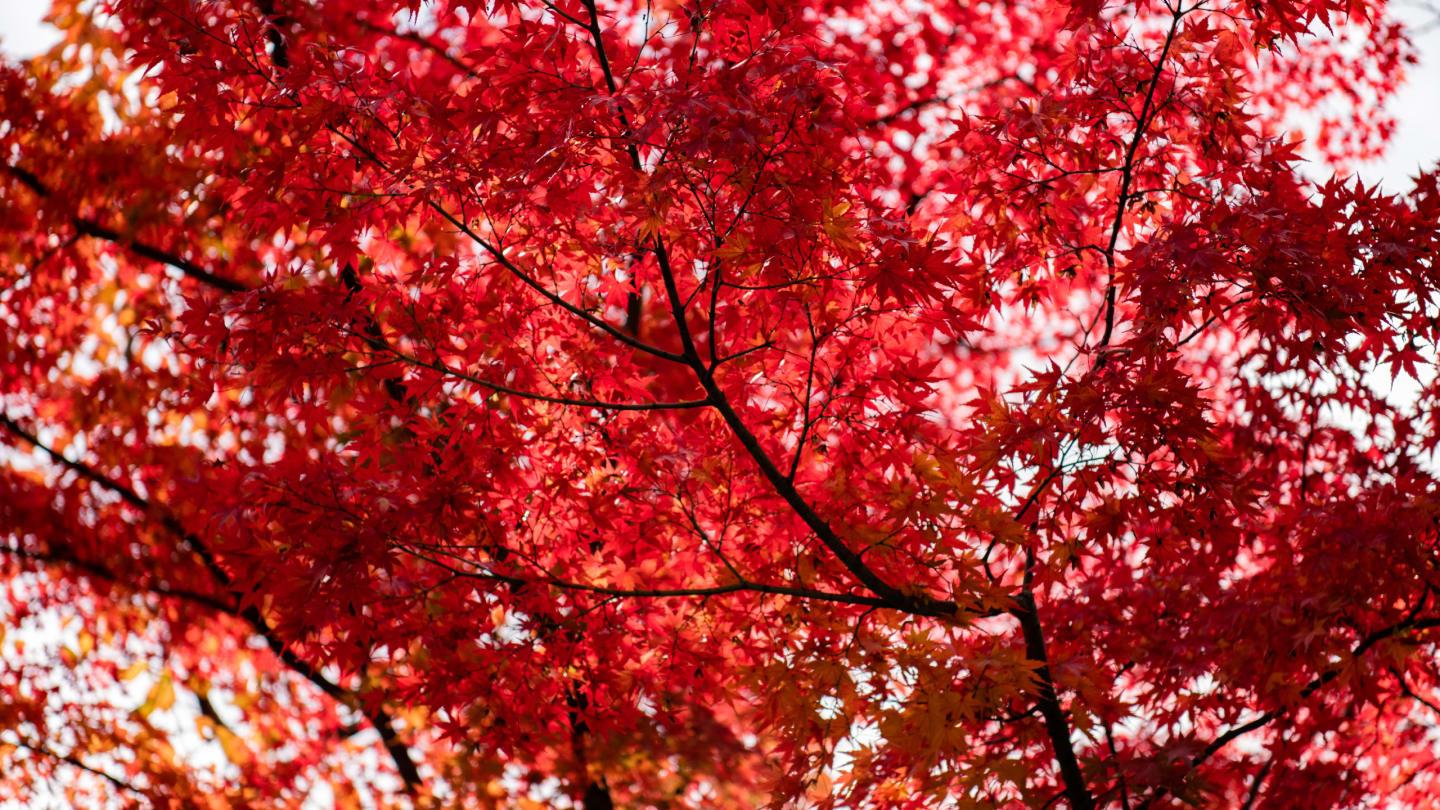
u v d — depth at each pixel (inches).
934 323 179.2
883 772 197.5
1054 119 185.3
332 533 165.6
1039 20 320.8
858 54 315.3
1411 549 177.3
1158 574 209.9
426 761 303.0
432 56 291.6
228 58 164.1
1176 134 188.7
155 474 298.0
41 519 305.9
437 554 187.8
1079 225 198.7
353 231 169.8
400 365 181.9
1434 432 216.4
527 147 164.9
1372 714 228.8
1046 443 161.6
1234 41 178.2
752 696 200.7
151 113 294.8
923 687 168.6
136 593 313.7
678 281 193.8
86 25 302.8
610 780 283.3
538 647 188.4
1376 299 160.4
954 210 198.7
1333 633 195.2
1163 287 160.4
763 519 193.5
